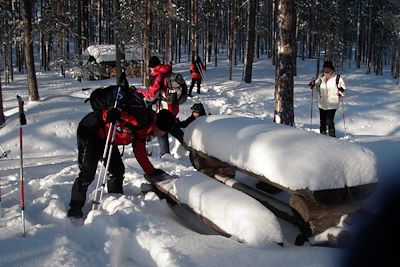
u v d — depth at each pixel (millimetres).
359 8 44938
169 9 21750
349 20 45031
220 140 4078
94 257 3316
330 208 3346
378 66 39031
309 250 3236
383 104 18453
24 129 12914
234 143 3842
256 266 2898
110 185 5152
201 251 3055
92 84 23672
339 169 3262
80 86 22859
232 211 3453
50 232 3797
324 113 10539
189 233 3523
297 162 3270
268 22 49688
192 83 19609
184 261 2875
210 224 3691
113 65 27094
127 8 19672
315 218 3377
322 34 28828
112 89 4676
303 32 39125
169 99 7641
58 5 18359
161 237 3312
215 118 4648
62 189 5473
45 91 21328
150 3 19734
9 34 17391
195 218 4363
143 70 21375
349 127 15898
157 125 4762
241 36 43875
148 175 4969
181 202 4176
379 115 16984
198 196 3904
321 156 3293
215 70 30828
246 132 3891
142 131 4770
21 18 16984
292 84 8156
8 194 5312
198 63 19828
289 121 8148
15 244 3561
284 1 7953
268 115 16547
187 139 4859
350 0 42969
